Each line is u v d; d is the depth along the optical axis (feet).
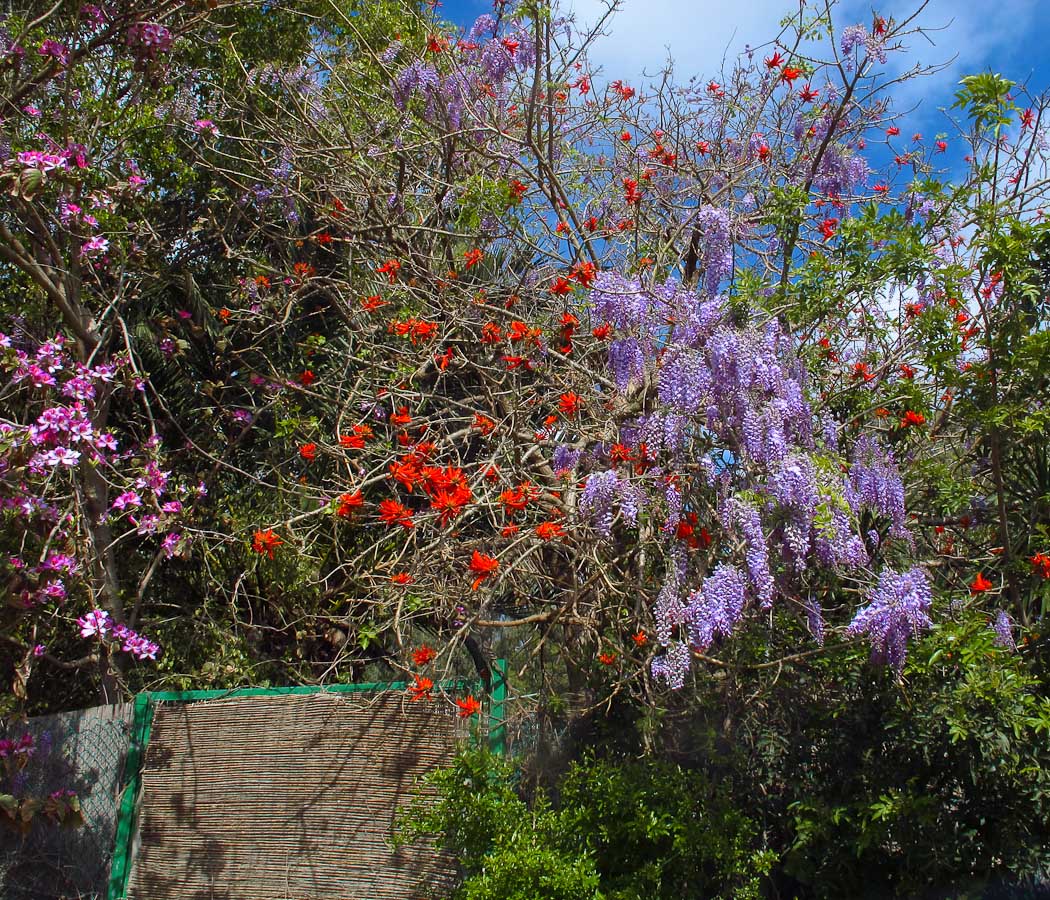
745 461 13.43
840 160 19.83
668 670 12.69
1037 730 11.73
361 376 21.15
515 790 14.43
